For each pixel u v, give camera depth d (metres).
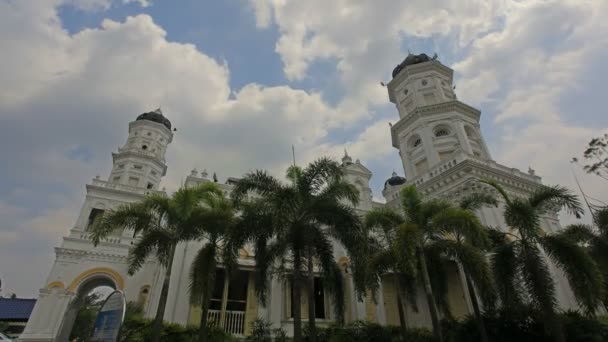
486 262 16.33
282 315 23.17
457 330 18.73
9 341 22.88
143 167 43.88
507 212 16.86
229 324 21.81
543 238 16.20
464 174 26.91
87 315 42.56
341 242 17.48
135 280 30.14
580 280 14.73
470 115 34.88
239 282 24.67
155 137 48.78
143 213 16.22
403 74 39.44
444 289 18.05
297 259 15.87
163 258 16.45
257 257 16.81
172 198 16.53
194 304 16.36
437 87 36.97
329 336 19.83
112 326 9.43
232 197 17.38
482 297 16.17
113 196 37.50
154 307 20.42
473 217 15.86
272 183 16.92
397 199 32.22
